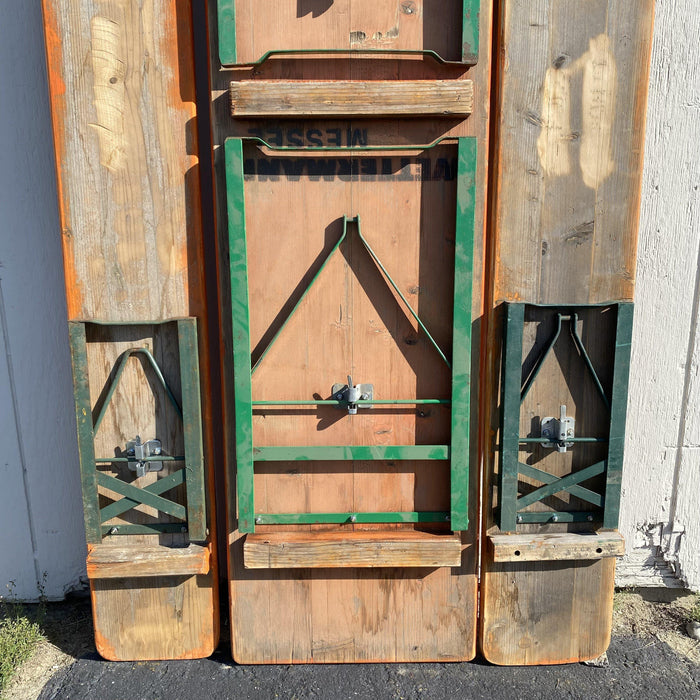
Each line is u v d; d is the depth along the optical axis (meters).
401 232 2.28
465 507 2.36
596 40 2.20
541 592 2.50
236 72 2.17
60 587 2.90
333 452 2.35
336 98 2.13
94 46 2.17
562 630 2.52
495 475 2.44
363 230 2.27
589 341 2.38
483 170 2.22
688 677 2.45
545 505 2.48
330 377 2.35
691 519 2.88
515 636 2.52
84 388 2.33
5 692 2.36
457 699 2.32
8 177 2.59
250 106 2.13
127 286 2.32
